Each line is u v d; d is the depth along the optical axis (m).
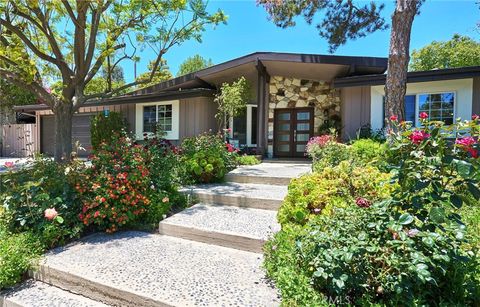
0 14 5.80
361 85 7.89
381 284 1.89
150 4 6.55
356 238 2.01
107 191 3.75
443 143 2.01
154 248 3.24
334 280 1.89
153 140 7.01
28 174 3.99
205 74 9.51
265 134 9.67
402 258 1.83
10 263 2.71
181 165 5.76
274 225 3.60
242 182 5.95
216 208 4.48
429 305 1.84
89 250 3.17
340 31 8.98
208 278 2.53
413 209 2.09
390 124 4.26
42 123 14.33
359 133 7.73
